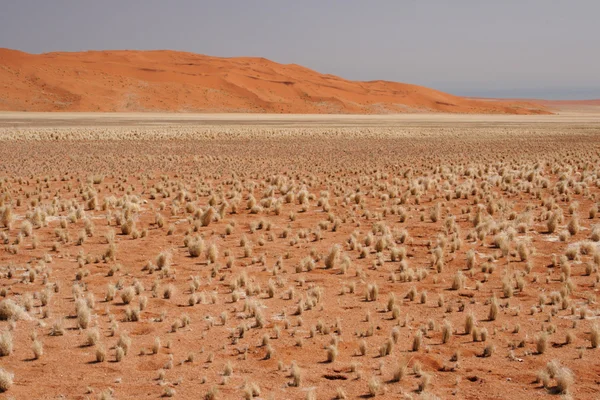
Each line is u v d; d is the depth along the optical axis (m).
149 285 13.59
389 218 21.75
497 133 73.19
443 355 9.62
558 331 10.64
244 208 23.97
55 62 182.88
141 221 21.23
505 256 16.05
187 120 106.50
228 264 15.24
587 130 79.81
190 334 10.59
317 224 20.22
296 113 173.75
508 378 8.72
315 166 39.28
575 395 8.12
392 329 10.68
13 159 41.94
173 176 34.59
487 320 11.26
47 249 16.67
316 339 10.33
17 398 7.96
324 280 14.10
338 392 8.10
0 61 164.25
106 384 8.47
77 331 10.64
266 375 8.85
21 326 10.86
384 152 49.50
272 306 12.19
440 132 75.06
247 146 55.53
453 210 23.20
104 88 162.38
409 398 8.00
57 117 110.00
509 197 25.61
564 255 15.65
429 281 14.00
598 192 26.20
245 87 188.38
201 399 8.03
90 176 31.44
